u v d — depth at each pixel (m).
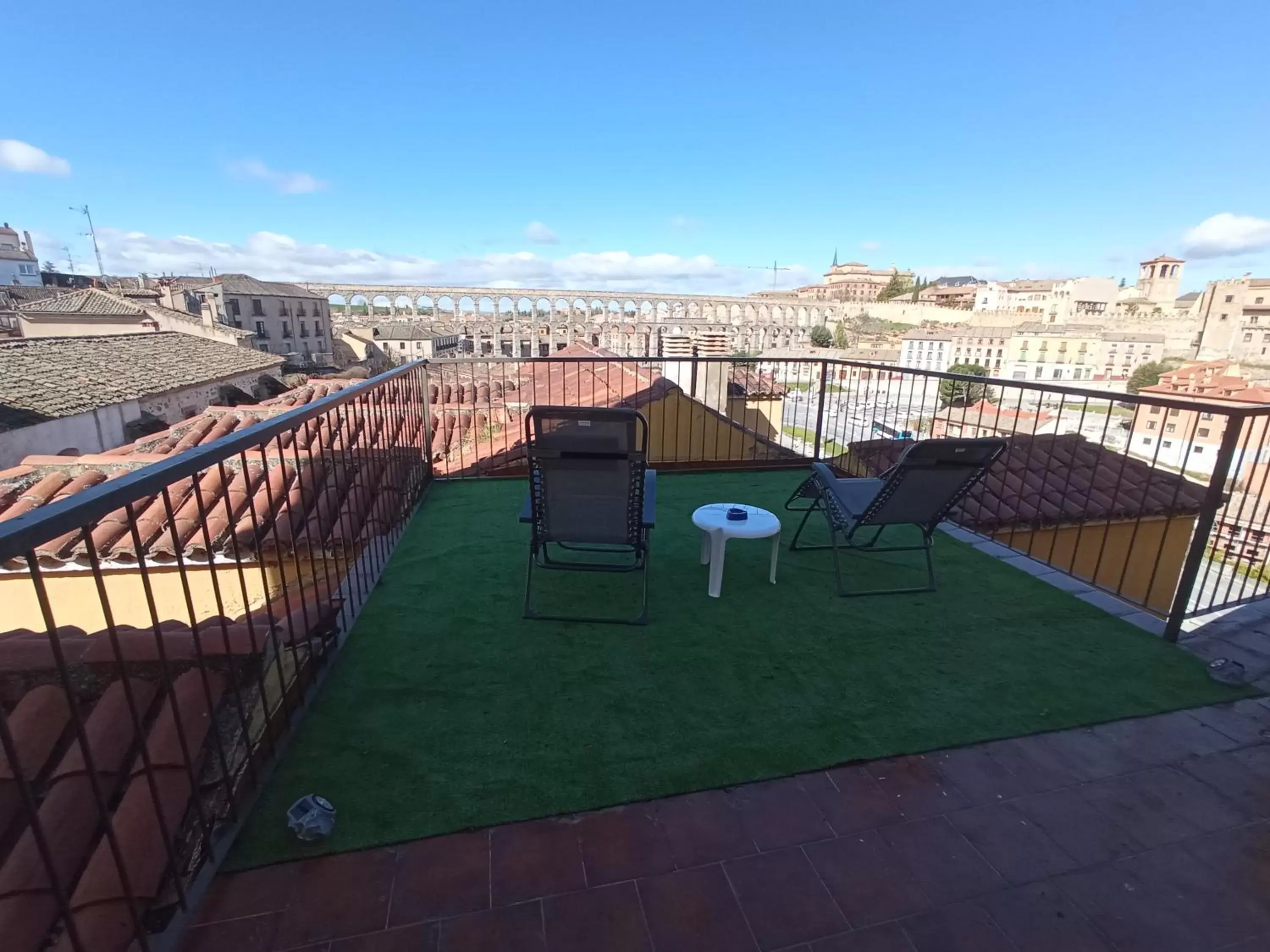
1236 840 1.78
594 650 2.70
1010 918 1.54
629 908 1.54
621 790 1.90
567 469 2.72
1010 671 2.60
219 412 5.75
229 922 1.47
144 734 1.46
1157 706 2.37
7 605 3.83
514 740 2.11
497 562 3.67
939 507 3.24
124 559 3.65
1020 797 1.92
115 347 17.45
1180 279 87.94
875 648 2.76
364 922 1.49
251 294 43.81
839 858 1.69
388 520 3.98
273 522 2.12
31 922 1.30
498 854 1.68
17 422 11.05
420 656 2.63
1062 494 5.87
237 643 2.00
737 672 2.55
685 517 4.60
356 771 1.95
